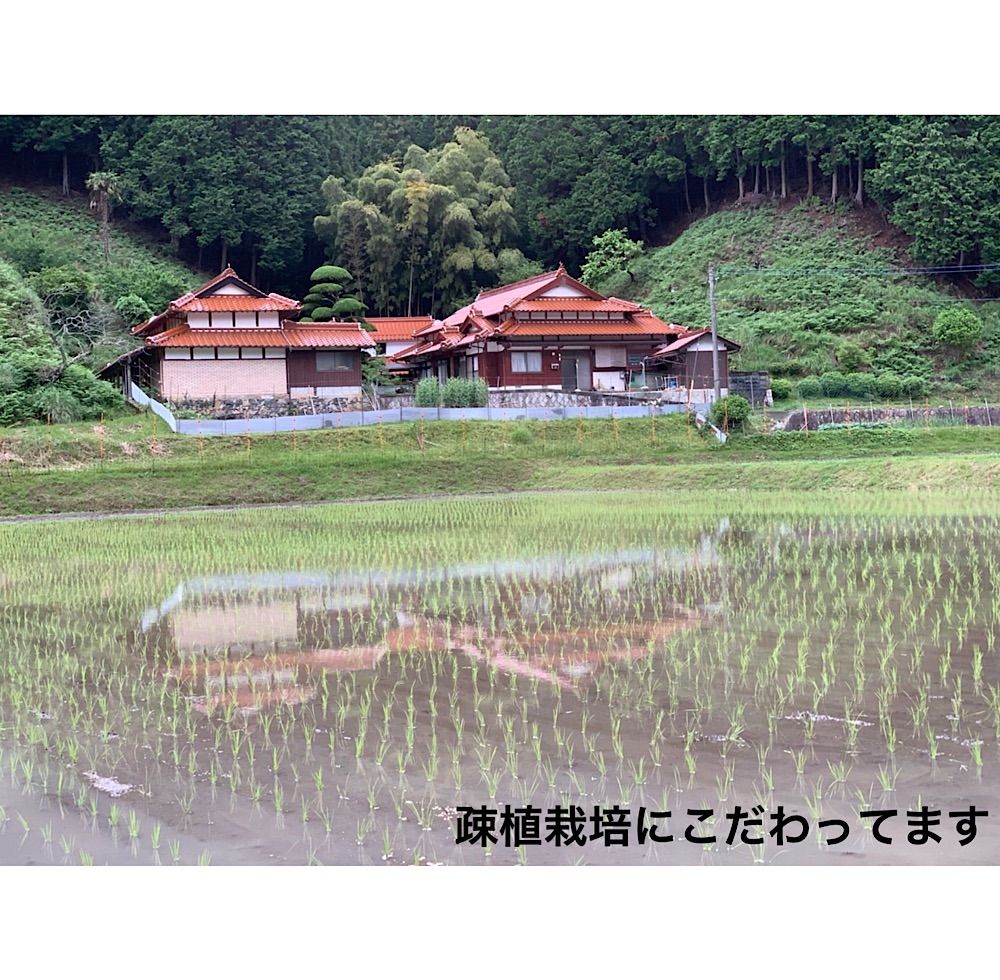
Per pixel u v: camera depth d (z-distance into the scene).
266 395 46.59
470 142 96.00
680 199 98.06
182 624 14.99
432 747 9.29
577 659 12.28
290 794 8.32
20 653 13.40
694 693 10.69
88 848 7.41
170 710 10.73
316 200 92.19
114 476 35.28
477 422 43.56
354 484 36.59
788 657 12.04
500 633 13.83
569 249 94.12
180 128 88.31
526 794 8.19
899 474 32.84
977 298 72.75
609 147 93.69
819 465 34.81
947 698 10.31
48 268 63.97
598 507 29.44
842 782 8.23
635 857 7.05
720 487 34.25
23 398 42.31
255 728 10.01
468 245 85.94
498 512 28.97
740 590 16.19
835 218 81.81
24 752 9.51
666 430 44.12
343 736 9.69
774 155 87.62
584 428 43.75
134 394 46.50
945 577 16.69
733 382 52.81
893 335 64.31
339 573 19.19
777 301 70.81
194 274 89.56
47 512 32.62
